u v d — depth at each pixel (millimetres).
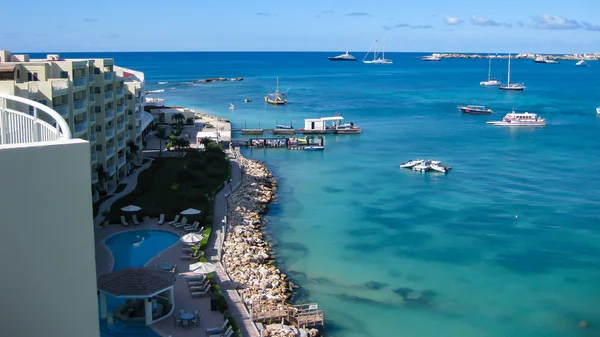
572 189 102375
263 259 65938
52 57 89062
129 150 99125
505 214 87438
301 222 82312
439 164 118125
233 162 115688
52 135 20719
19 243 15602
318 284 61281
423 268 66500
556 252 72062
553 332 53000
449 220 84188
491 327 53500
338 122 170250
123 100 92750
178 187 88750
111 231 69562
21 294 15828
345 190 100938
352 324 52875
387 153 135500
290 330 48719
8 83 58812
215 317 48906
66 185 16281
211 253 64312
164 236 69000
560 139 155625
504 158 129750
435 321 54188
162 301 51500
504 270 66438
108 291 46156
